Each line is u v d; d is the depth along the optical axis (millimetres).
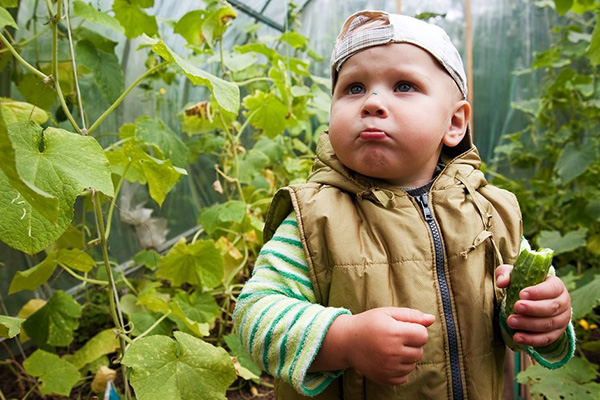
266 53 2340
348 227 876
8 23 1069
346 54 915
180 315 1437
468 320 866
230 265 2127
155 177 1292
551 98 3441
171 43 2758
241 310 860
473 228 906
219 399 1117
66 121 2119
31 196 630
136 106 2689
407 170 889
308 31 4062
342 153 899
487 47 4312
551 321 805
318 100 2738
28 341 2213
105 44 1842
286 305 818
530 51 4320
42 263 1378
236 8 3078
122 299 1912
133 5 1876
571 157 2945
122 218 2654
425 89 884
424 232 887
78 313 1683
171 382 1088
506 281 853
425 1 4121
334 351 758
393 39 875
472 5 4180
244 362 1802
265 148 2607
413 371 845
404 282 854
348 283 841
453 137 981
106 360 1822
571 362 1782
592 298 1736
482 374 863
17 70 1822
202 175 3244
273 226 987
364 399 860
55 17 1068
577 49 3182
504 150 3896
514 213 986
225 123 2371
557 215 3287
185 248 1850
